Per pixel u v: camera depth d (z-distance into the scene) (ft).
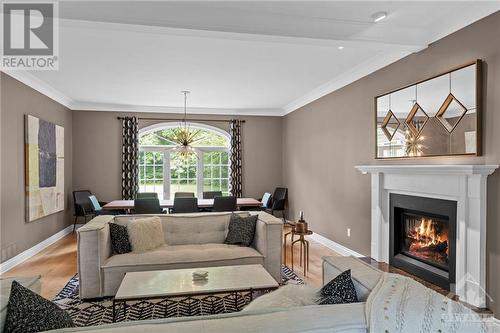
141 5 8.71
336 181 17.60
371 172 13.93
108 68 14.75
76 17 8.38
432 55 10.85
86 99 21.58
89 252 10.77
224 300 10.89
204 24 9.09
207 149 26.12
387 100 13.19
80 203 21.42
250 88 18.72
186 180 25.82
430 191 10.81
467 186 9.35
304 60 13.79
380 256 13.53
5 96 13.99
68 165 22.25
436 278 10.73
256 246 12.87
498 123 8.66
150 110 24.40
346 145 16.57
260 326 3.81
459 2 8.82
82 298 10.75
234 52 12.79
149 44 11.87
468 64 9.40
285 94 20.39
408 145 11.95
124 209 18.53
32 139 16.20
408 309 4.19
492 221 8.85
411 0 8.71
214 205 18.44
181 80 16.93
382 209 13.55
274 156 26.43
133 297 7.86
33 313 4.67
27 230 15.87
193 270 9.95
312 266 14.61
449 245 10.17
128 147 23.62
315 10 9.29
